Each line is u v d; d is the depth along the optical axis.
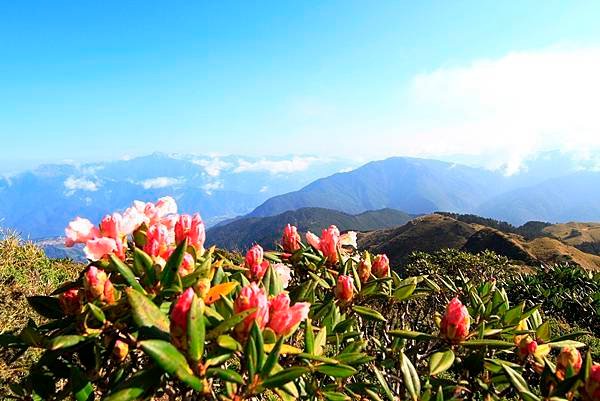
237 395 1.38
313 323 2.38
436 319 2.48
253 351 1.37
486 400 2.17
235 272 2.26
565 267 11.03
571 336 2.38
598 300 8.78
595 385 1.65
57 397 1.75
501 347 2.09
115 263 1.67
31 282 5.90
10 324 4.89
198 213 2.13
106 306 1.64
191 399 1.59
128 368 1.75
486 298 3.08
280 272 2.27
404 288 2.65
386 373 2.43
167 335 1.39
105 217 2.01
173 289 1.65
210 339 1.42
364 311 2.37
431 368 2.04
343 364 1.69
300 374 1.36
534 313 2.79
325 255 2.95
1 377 3.79
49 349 1.60
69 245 1.97
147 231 2.01
